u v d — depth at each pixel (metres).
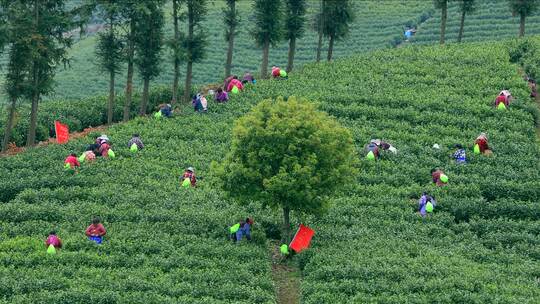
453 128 88.06
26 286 56.78
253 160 62.38
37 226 67.56
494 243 67.19
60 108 103.69
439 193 74.62
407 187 75.75
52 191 74.81
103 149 82.75
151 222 69.25
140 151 84.25
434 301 55.59
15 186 77.06
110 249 63.38
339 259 61.22
